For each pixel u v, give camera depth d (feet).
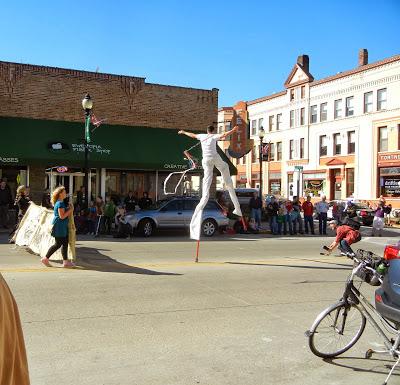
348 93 133.28
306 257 45.01
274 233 71.10
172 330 20.25
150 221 62.13
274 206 71.72
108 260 39.60
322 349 17.39
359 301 17.74
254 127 174.60
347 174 134.21
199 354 17.46
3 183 62.54
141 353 17.35
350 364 17.01
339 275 34.96
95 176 72.38
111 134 70.85
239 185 182.70
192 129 77.82
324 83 141.79
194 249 49.06
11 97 65.82
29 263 36.99
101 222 62.80
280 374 15.85
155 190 77.00
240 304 25.17
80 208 63.62
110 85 72.23
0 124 64.28
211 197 80.74
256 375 15.69
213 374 15.62
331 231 78.69
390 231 85.71
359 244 62.18
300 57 151.64
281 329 20.86
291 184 155.94
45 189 68.33
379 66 123.75
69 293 26.50
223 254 45.78
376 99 124.98
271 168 165.07
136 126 74.02
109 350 17.57
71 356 16.85
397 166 118.62
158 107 75.61
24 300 24.67
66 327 20.25
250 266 38.22
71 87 69.46
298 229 79.51
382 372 16.35
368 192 126.52
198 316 22.58
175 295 26.78
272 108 164.66
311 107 147.43
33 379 14.74
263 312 23.67
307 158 148.15
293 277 33.63
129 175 75.05
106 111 71.97
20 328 4.84
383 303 16.34
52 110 68.23
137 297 26.03
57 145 65.31
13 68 65.82
